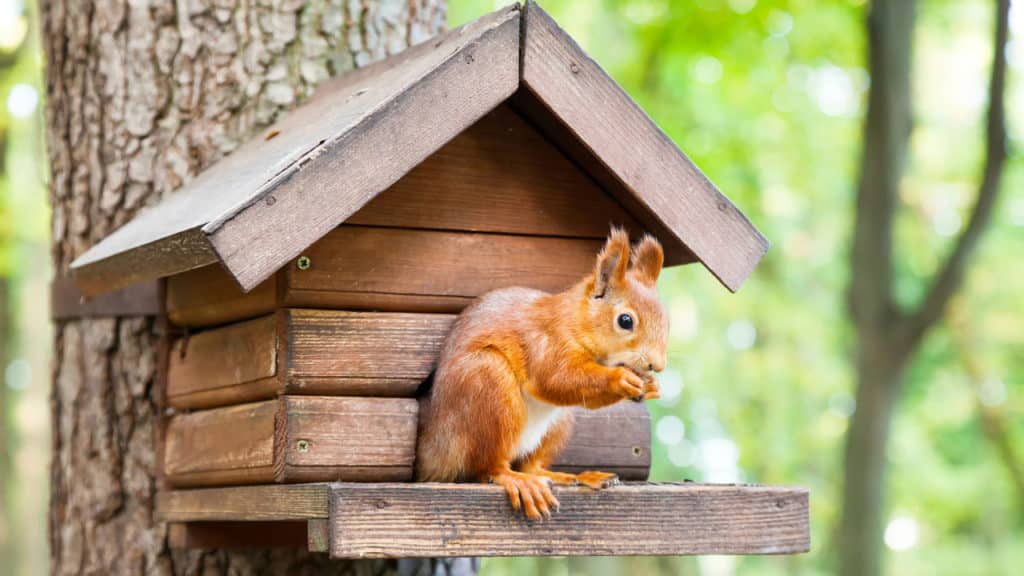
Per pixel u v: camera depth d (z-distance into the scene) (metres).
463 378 5.23
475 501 5.02
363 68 6.63
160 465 6.42
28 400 23.17
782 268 25.47
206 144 6.92
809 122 22.83
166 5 7.03
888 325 13.52
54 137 7.26
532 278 5.84
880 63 13.66
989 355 26.80
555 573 23.19
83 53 7.14
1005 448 25.98
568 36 5.43
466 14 19.97
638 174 5.55
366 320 5.47
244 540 6.34
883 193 13.63
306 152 5.10
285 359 5.33
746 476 27.61
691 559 27.78
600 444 6.05
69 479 6.94
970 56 25.41
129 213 6.94
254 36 7.00
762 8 16.52
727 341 27.05
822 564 28.72
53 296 7.11
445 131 5.18
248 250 4.79
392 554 4.87
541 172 5.88
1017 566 28.81
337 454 5.32
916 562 29.73
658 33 17.11
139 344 6.83
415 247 5.61
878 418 13.47
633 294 5.26
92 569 6.80
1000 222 26.64
